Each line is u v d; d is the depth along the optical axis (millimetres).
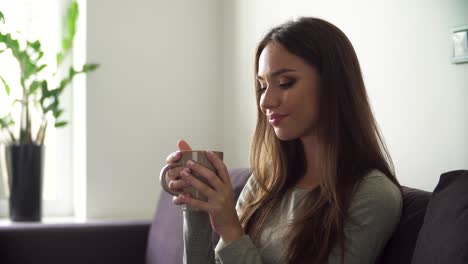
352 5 1856
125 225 2201
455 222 923
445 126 1467
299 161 1356
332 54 1234
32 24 2879
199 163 1103
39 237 2102
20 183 2545
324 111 1227
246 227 1345
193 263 1172
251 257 1147
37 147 2566
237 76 2707
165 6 2795
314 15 2080
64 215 2949
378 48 1729
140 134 2758
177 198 1112
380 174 1202
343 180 1195
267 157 1398
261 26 2473
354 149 1229
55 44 2910
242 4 2652
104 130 2701
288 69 1223
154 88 2781
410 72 1591
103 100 2699
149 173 2773
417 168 1570
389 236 1173
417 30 1562
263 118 1379
